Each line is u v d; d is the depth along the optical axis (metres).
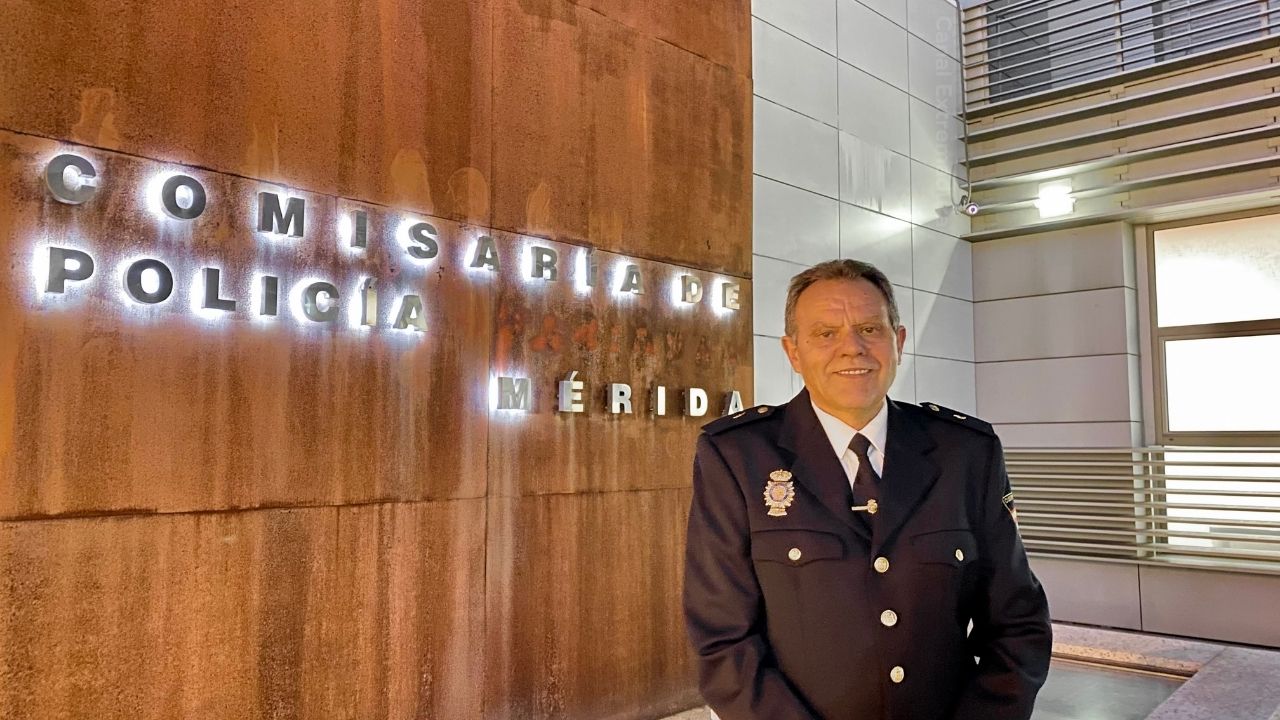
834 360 1.83
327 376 3.85
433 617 4.15
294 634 3.69
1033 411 8.40
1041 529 7.98
